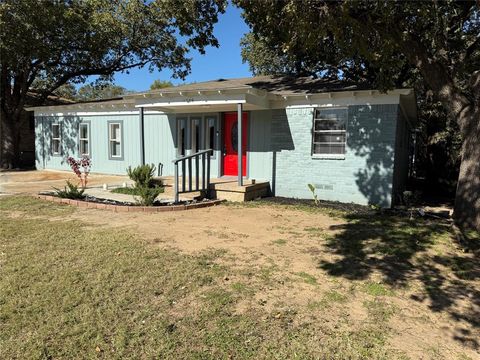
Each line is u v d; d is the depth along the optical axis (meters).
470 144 7.37
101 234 6.18
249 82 13.90
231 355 2.98
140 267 4.68
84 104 15.94
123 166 15.34
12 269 4.55
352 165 10.06
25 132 22.94
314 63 15.73
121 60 22.72
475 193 7.21
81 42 19.83
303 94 10.30
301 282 4.43
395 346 3.19
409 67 15.76
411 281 4.59
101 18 18.62
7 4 15.28
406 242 6.18
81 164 12.02
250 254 5.38
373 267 5.02
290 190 11.07
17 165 19.58
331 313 3.70
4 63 17.27
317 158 10.57
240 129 9.89
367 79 17.08
